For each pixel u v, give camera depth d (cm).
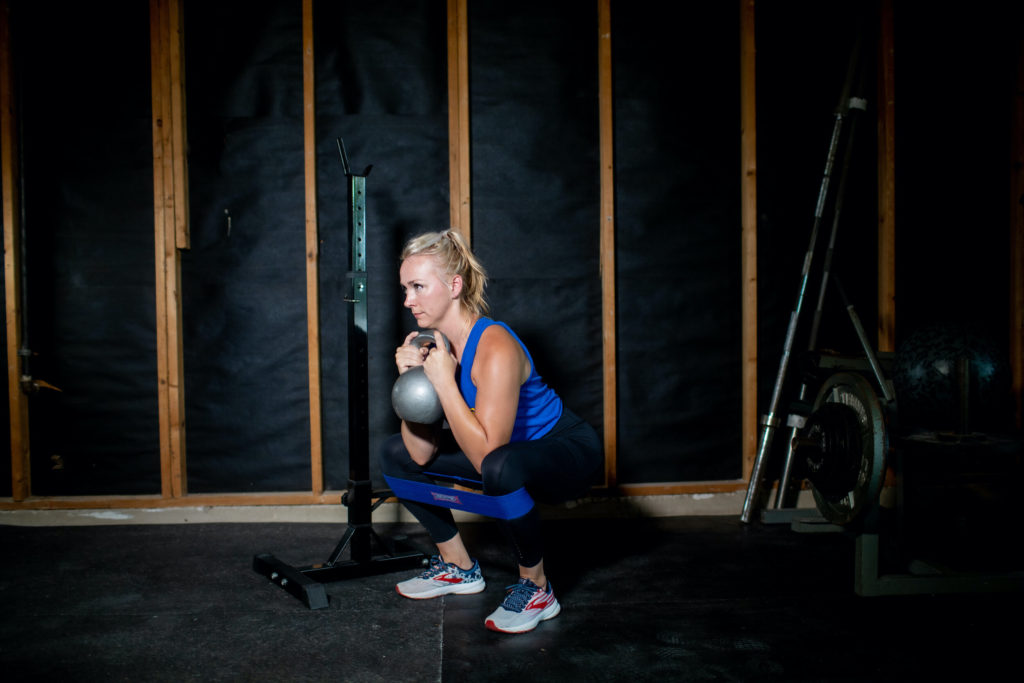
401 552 245
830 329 304
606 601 210
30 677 167
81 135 286
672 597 213
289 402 295
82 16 285
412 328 294
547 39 295
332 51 290
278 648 181
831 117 303
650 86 297
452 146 288
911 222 303
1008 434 218
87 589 220
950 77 303
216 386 293
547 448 188
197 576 231
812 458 233
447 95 293
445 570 215
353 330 224
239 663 174
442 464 208
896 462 229
